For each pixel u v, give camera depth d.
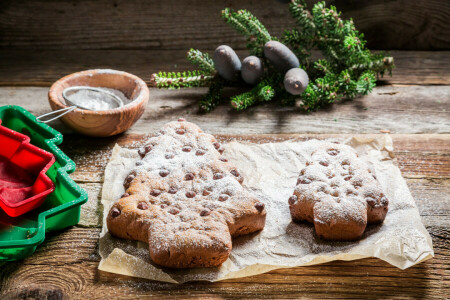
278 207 0.88
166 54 1.22
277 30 1.24
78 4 1.22
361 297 0.79
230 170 0.89
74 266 0.82
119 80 1.04
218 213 0.82
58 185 0.87
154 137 0.93
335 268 0.81
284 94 1.08
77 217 0.86
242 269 0.80
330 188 0.86
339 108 1.08
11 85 1.11
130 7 1.22
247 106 1.08
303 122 1.05
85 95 1.01
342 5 1.22
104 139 1.00
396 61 1.19
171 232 0.80
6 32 1.23
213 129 1.03
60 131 1.01
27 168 0.90
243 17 1.09
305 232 0.85
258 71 1.07
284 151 0.96
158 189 0.86
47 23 1.22
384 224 0.86
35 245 0.80
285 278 0.80
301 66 1.10
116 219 0.83
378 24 1.23
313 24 1.10
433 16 1.21
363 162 0.90
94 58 1.19
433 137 1.02
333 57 1.12
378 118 1.06
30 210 0.86
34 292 0.79
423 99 1.10
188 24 1.23
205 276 0.79
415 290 0.80
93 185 0.92
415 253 0.81
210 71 1.09
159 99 1.09
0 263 0.82
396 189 0.90
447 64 1.19
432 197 0.91
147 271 0.80
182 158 0.90
